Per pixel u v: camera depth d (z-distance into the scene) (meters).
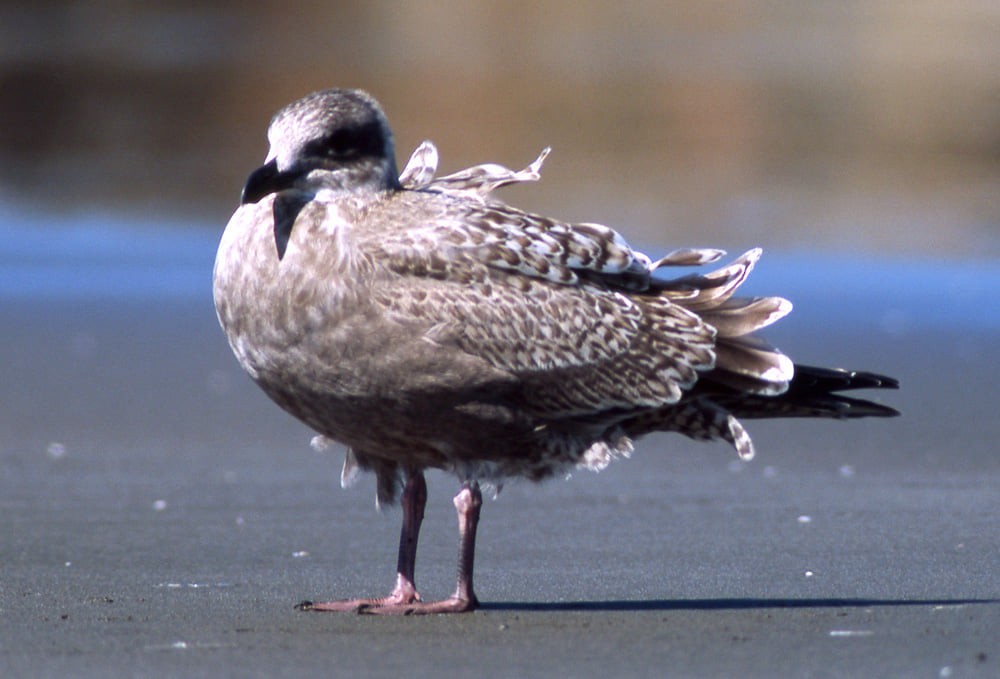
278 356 9.69
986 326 21.98
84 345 20.11
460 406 9.77
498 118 38.69
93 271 24.98
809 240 27.78
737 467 14.81
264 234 9.66
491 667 8.27
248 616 9.52
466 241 9.84
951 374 19.12
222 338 20.84
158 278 24.61
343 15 53.25
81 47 46.91
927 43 50.16
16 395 17.38
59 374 18.47
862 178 33.44
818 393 10.54
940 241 28.05
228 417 16.72
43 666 8.22
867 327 21.83
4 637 8.86
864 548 11.68
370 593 10.41
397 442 9.95
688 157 35.03
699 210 29.97
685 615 9.61
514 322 9.82
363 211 9.77
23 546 11.63
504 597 10.23
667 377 10.16
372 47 48.00
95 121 38.16
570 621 9.42
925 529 12.30
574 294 10.09
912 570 10.98
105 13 51.91
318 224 9.62
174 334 20.97
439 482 14.48
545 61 46.38
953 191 32.50
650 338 10.20
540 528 12.48
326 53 46.78
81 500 13.23
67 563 11.12
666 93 42.12
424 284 9.69
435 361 9.63
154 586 10.45
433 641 8.86
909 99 41.97
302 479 14.17
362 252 9.59
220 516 12.77
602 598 10.17
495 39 49.69
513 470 10.15
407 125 37.44
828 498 13.47
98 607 9.73
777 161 34.84
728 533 12.24
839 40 50.59
